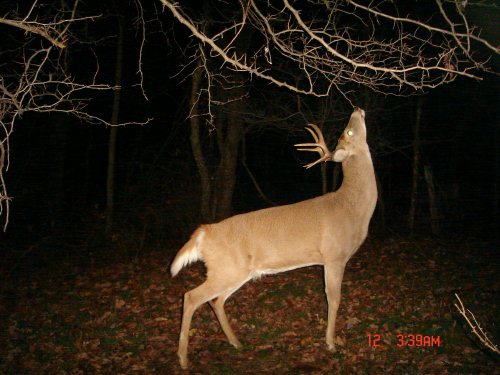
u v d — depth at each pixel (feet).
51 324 24.91
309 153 53.88
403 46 14.58
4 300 29.17
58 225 44.14
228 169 40.68
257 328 22.99
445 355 18.76
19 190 45.93
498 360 18.26
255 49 40.42
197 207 43.68
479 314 22.85
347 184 20.20
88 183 56.29
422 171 55.26
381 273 31.48
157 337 22.62
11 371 19.94
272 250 19.66
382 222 46.29
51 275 34.30
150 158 50.78
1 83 13.67
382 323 22.45
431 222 44.42
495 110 50.72
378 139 41.65
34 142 49.21
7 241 41.47
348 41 14.01
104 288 30.66
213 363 19.80
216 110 40.14
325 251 19.67
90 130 53.47
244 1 14.62
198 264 34.37
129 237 41.16
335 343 20.36
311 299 26.45
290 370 18.79
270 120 38.65
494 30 30.78
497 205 50.72
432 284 28.50
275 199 57.21
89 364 20.26
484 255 36.06
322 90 39.06
